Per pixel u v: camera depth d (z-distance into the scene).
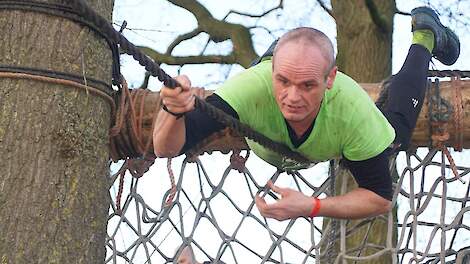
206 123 4.47
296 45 4.23
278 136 4.75
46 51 4.68
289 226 6.17
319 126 4.66
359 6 12.20
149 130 5.64
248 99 4.57
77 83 4.72
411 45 5.70
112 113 5.16
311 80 4.22
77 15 4.76
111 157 5.82
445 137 5.75
